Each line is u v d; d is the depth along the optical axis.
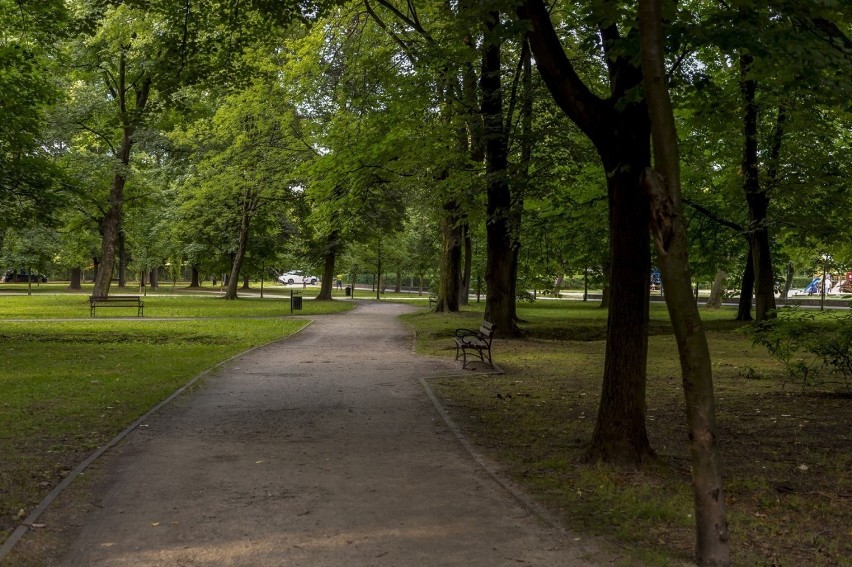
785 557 4.68
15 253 46.84
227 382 12.24
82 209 34.75
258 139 30.52
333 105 25.45
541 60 7.21
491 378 13.09
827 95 8.20
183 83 15.12
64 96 21.33
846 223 22.84
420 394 11.19
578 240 30.00
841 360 11.38
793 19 7.08
